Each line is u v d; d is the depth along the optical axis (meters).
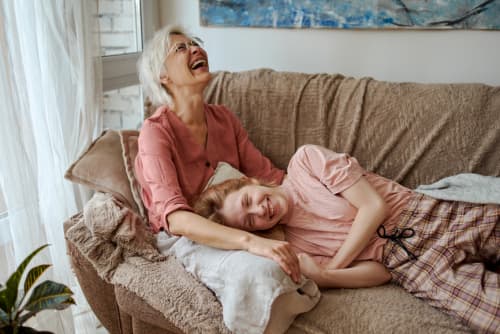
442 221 1.31
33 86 1.49
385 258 1.32
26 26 1.45
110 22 1.98
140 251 1.26
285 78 1.77
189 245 1.27
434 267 1.23
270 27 2.10
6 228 1.43
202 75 1.51
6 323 0.79
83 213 1.35
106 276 1.25
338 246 1.35
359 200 1.33
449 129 1.53
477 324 1.07
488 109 1.51
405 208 1.38
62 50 1.58
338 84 1.73
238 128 1.70
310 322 1.12
